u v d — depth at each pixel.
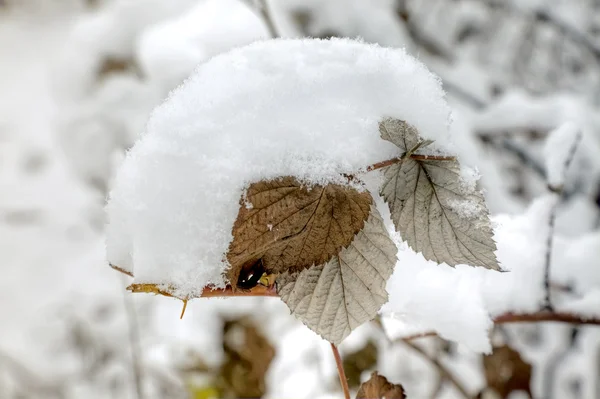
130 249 0.69
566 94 2.04
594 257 0.94
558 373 1.38
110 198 0.69
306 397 1.23
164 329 1.80
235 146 0.68
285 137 0.68
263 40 0.71
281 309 1.51
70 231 3.55
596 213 1.66
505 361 0.88
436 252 0.69
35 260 3.35
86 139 2.21
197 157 0.68
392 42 1.75
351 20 1.69
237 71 0.69
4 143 4.50
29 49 5.98
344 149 0.68
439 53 2.17
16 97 5.20
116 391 2.15
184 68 1.49
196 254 0.67
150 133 0.69
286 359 1.29
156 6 2.17
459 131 1.57
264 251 0.67
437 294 0.75
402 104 0.69
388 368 1.25
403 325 0.79
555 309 0.80
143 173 0.68
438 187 0.69
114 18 2.18
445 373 0.90
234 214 0.67
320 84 0.69
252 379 1.24
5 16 6.46
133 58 2.15
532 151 1.81
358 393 0.73
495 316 0.80
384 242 0.69
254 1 1.23
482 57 2.31
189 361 1.48
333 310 0.68
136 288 0.67
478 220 0.69
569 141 0.82
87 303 2.74
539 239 0.81
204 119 0.68
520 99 1.71
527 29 2.29
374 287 0.68
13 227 3.63
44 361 2.40
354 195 0.68
